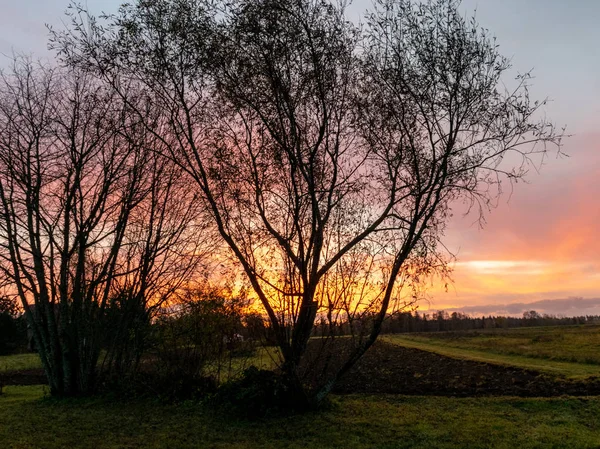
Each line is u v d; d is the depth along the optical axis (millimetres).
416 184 12523
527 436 10102
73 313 16578
